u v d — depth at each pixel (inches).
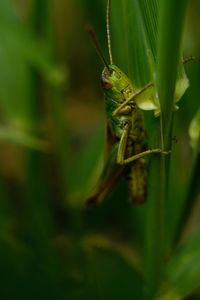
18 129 5.8
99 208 6.2
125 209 6.2
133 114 4.4
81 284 4.6
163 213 4.3
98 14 5.7
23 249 4.6
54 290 4.6
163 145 4.0
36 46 5.4
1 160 7.5
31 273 4.5
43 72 5.5
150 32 3.8
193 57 4.2
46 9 5.3
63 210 6.4
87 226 6.3
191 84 5.5
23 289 4.5
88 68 7.2
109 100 4.4
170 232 5.2
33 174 5.8
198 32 5.9
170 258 4.7
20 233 5.7
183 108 5.6
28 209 6.0
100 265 4.6
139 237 5.9
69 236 6.0
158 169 4.1
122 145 4.5
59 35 7.3
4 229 5.4
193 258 4.7
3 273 4.5
